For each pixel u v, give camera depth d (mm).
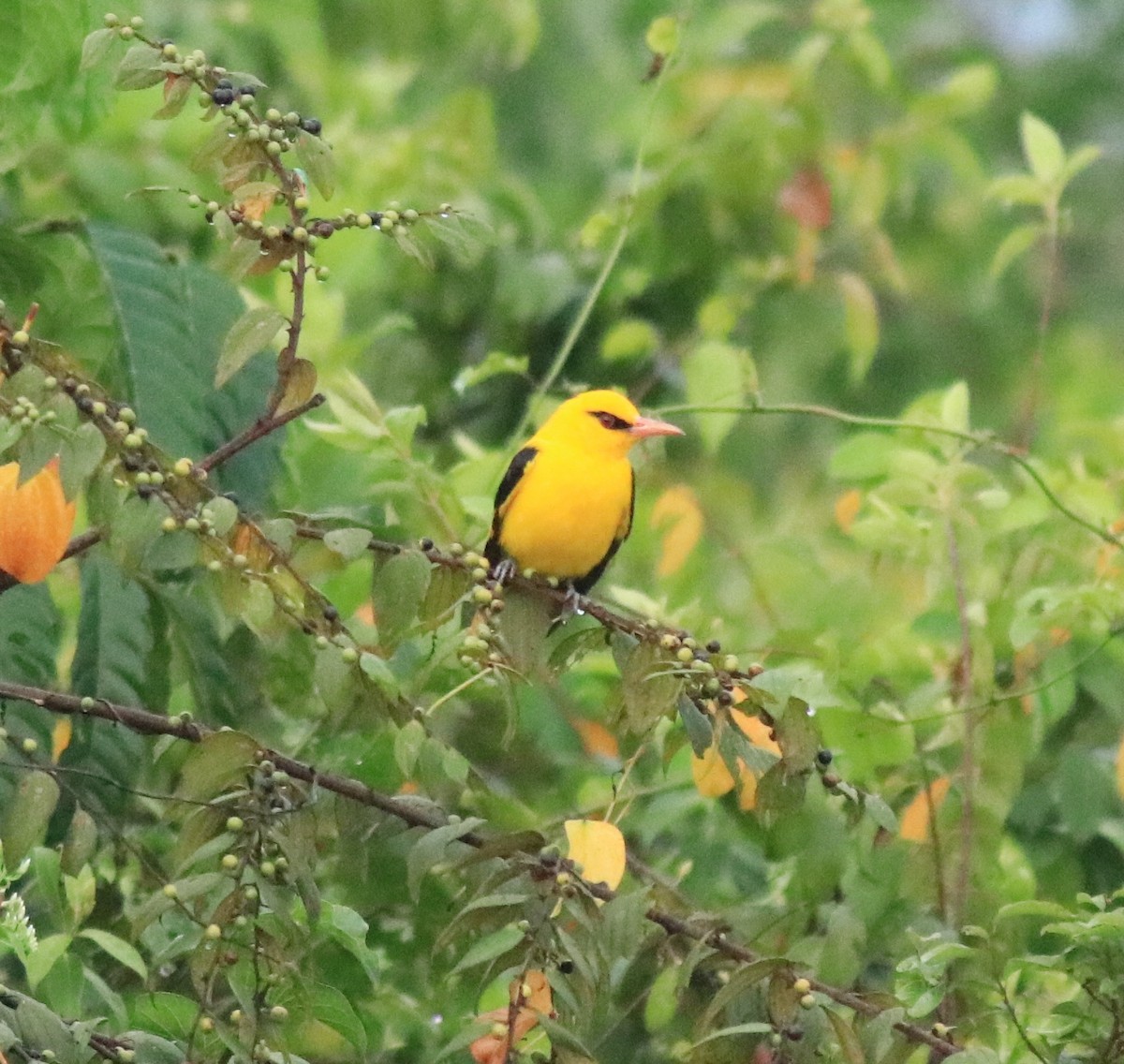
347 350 12570
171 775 10219
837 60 16344
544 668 8203
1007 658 11773
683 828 11734
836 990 7559
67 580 11930
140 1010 8227
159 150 14828
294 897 7594
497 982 10391
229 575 7188
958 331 19828
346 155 15703
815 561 13055
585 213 18297
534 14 18625
